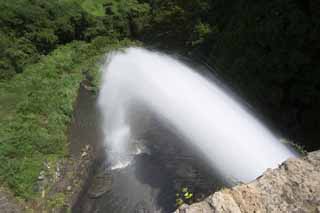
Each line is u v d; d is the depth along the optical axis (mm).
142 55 28516
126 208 13148
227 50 19328
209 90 19453
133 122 18641
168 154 15070
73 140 18781
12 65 27438
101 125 19469
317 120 14492
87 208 13984
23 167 15914
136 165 15180
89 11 40188
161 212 12055
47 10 34656
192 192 11797
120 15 37375
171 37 28391
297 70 14328
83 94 23984
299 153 13203
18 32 30922
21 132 18250
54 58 29578
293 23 14125
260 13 16828
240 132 15406
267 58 15359
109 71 26344
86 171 16156
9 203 14211
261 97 15867
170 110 18797
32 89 23719
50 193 15047
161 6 30688
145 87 22406
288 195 4176
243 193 4262
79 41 35281
